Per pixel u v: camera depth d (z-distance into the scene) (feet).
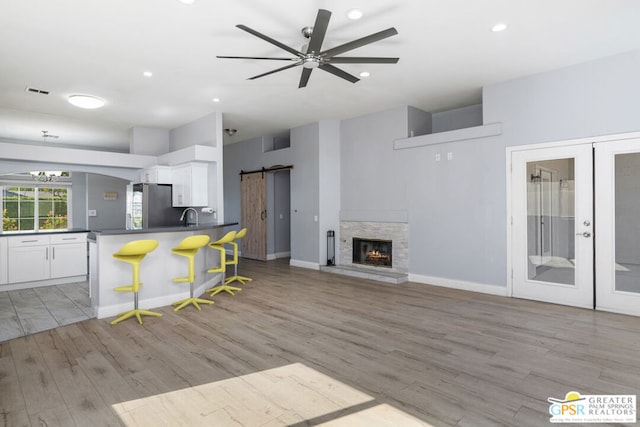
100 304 13.21
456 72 14.84
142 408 7.32
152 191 21.03
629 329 11.73
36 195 29.01
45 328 12.14
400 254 20.04
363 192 21.76
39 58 12.99
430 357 9.69
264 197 27.68
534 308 14.25
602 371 8.80
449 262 18.06
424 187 18.92
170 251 15.14
